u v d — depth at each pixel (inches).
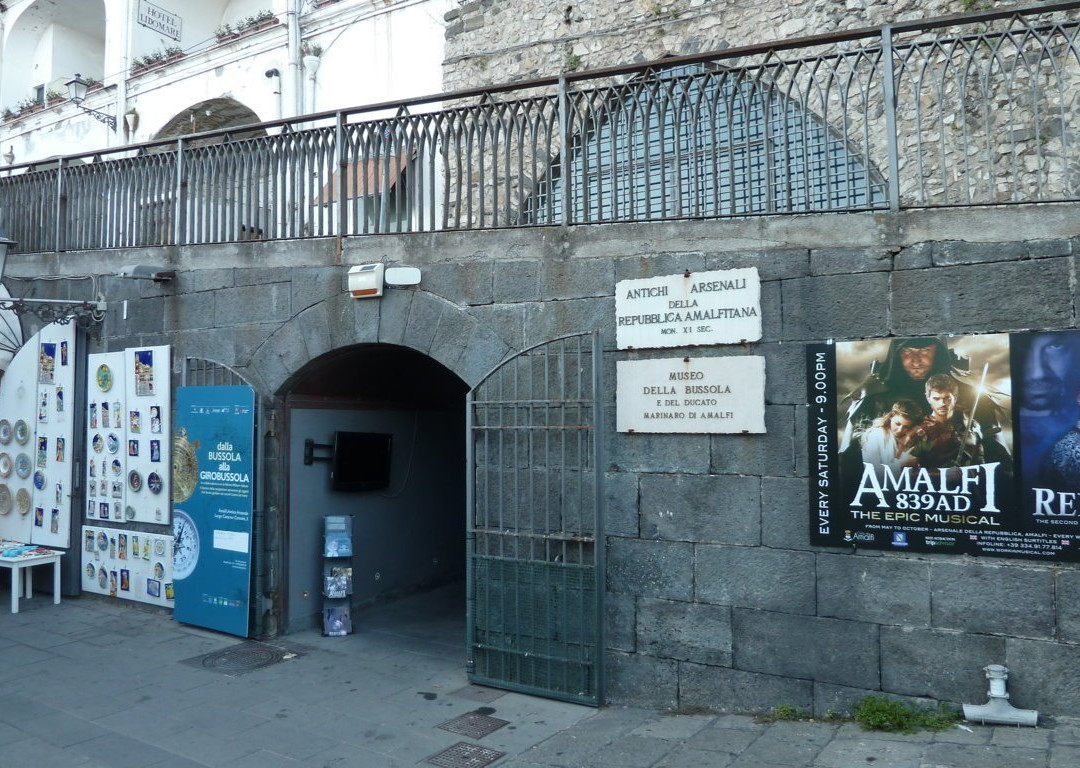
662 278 231.5
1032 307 193.0
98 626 319.9
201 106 542.6
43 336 376.2
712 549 223.1
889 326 206.5
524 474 249.6
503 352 254.2
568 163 253.4
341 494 342.0
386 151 291.3
